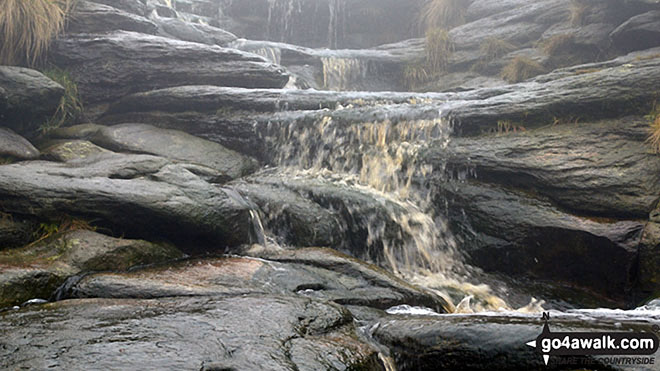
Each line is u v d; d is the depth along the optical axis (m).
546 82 8.45
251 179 7.54
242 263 5.23
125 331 3.21
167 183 6.12
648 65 7.09
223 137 8.60
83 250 4.97
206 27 11.90
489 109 7.36
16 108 7.24
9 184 5.27
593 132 6.74
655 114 6.61
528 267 6.19
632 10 10.27
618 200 5.94
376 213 6.50
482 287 6.07
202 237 5.89
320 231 6.38
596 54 11.01
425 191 7.06
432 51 13.04
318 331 3.58
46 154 7.04
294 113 8.30
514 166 6.59
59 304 3.85
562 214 6.14
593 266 5.83
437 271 6.45
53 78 8.41
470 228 6.61
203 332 3.27
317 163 7.96
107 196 5.51
